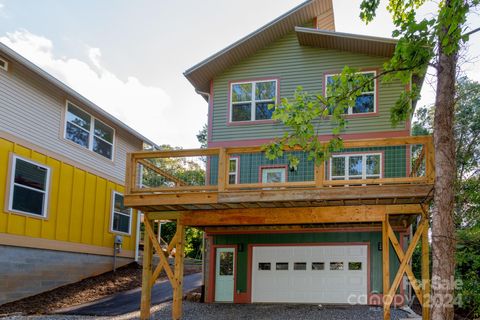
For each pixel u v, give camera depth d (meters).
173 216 9.19
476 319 8.91
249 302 12.23
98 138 14.93
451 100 6.57
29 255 11.46
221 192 8.30
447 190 6.39
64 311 10.31
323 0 12.36
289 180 11.96
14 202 10.98
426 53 6.50
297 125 6.70
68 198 13.12
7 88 10.91
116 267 15.65
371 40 11.69
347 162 11.65
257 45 12.96
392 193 7.53
